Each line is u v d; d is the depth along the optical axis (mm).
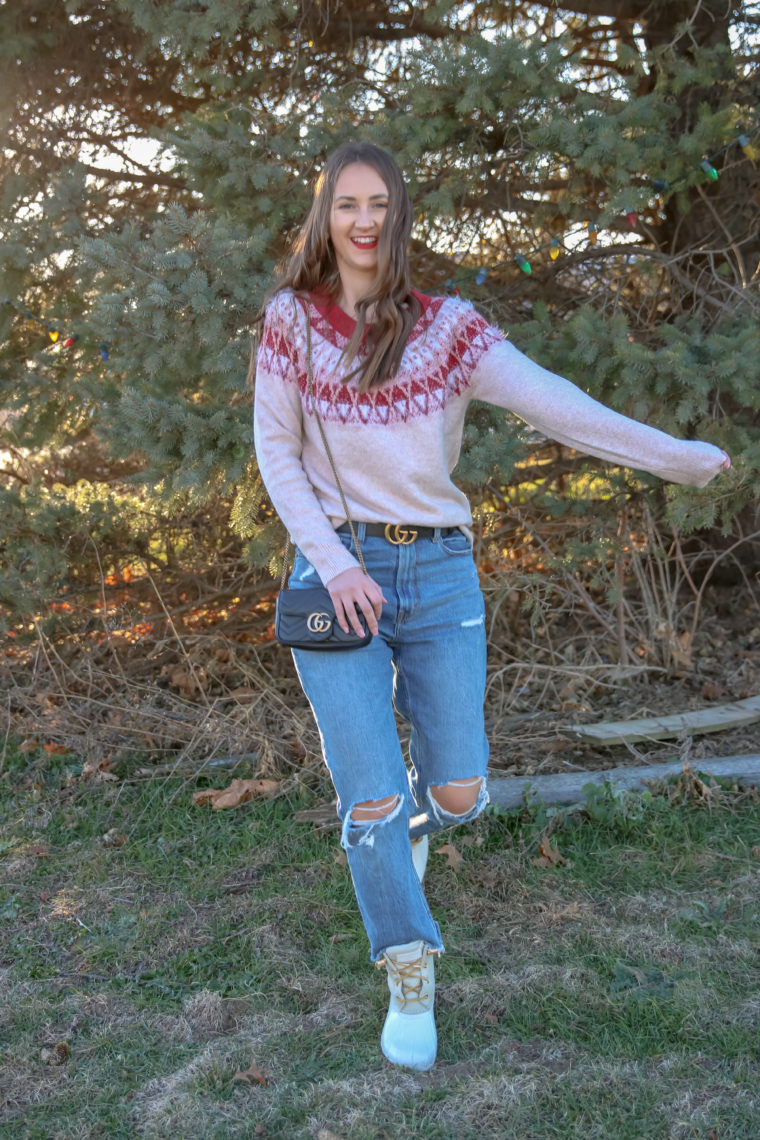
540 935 2533
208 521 4621
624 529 4332
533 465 4715
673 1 4492
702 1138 1837
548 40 3729
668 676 4438
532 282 4469
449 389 1937
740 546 5137
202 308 3293
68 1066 2092
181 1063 2102
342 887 2787
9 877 2904
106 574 4418
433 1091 1979
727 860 2883
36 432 4422
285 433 1958
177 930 2615
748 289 4254
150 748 3775
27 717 4027
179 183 4672
